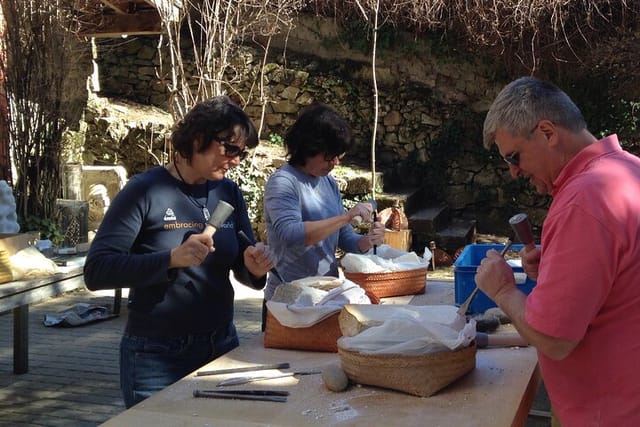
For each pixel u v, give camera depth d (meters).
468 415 1.65
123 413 1.72
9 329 5.39
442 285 3.17
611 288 1.48
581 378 1.54
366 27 8.62
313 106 2.72
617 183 1.49
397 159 8.73
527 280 2.49
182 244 2.02
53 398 3.96
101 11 7.47
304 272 2.68
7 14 6.70
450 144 8.51
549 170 1.62
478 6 7.79
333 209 2.81
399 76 8.67
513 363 2.03
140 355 2.18
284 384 1.92
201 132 2.10
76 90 7.51
